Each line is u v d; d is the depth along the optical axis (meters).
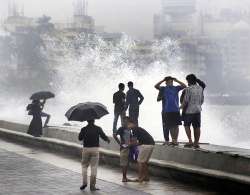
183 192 18.52
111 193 18.39
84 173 19.22
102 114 19.47
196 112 21.48
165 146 22.61
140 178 20.66
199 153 20.45
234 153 18.91
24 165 25.70
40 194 18.14
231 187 17.84
